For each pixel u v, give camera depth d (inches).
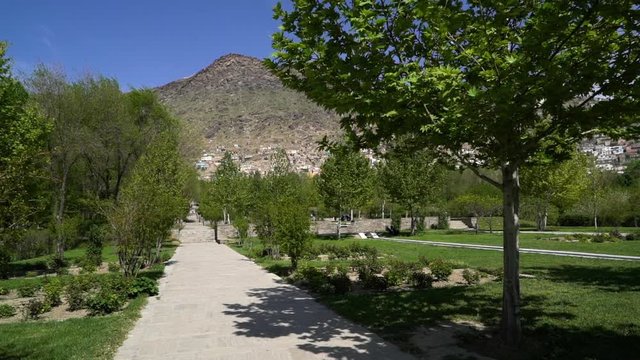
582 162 1327.5
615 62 192.5
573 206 1462.8
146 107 1384.1
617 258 616.1
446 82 189.8
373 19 216.5
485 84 204.2
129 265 551.8
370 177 1369.3
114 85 1213.1
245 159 5994.1
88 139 1049.5
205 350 255.6
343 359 229.6
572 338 249.0
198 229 1749.5
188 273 647.8
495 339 249.1
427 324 299.9
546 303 344.2
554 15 175.6
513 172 242.4
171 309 381.4
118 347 266.8
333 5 230.2
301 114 7755.9
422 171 1352.1
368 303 373.4
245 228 1236.5
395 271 488.7
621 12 169.9
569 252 709.3
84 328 317.4
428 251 838.5
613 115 207.0
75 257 912.9
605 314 302.8
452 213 1939.0
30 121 616.1
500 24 191.5
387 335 274.7
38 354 254.5
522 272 521.7
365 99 213.3
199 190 2484.0
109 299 393.4
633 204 1374.3
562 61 198.2
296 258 633.6
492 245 909.8
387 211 2391.7
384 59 222.2
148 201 577.0
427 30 219.6
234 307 383.2
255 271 658.8
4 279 667.4
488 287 438.6
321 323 314.5
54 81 1019.3
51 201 1039.6
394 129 237.1
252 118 7618.1
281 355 241.1
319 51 229.1
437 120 215.5
